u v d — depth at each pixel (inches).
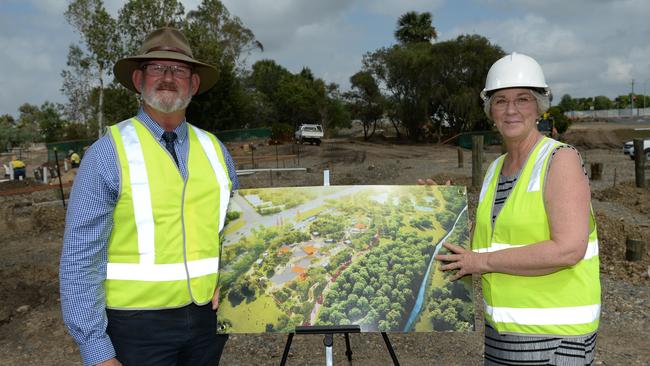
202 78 99.9
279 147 1295.5
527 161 78.1
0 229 386.9
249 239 92.4
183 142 87.6
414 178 632.4
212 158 91.0
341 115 2111.2
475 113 1483.8
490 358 82.4
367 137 1830.7
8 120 3105.3
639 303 188.5
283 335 170.1
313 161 959.0
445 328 85.7
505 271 76.0
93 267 76.7
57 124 1935.3
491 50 1486.2
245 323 87.5
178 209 82.4
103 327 77.0
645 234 277.0
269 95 2320.4
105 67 1389.0
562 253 70.2
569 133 1424.7
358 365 147.2
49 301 208.7
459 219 90.4
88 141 1504.7
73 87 1617.9
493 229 80.7
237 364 151.4
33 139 2348.7
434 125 1665.8
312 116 2098.9
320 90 2121.1
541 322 75.6
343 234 92.5
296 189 96.0
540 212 74.3
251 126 1966.0
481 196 86.7
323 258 91.0
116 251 80.0
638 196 406.9
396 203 93.7
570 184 71.6
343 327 86.3
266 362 151.9
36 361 158.7
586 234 70.7
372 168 757.9
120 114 1413.6
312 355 155.1
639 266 226.4
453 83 1535.4
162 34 88.5
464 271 82.4
